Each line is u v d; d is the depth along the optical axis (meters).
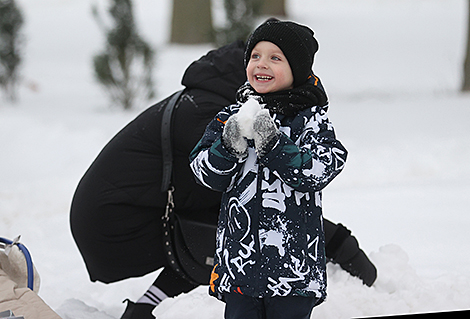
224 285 5.95
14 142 24.64
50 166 22.42
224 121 6.27
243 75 7.90
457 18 67.38
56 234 13.02
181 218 7.66
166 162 7.62
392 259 9.48
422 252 10.67
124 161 7.72
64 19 70.56
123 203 7.71
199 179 6.05
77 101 37.78
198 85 7.82
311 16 73.12
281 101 5.98
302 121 5.97
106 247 7.84
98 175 7.80
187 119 7.63
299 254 5.82
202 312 8.12
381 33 62.56
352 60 51.97
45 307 6.57
